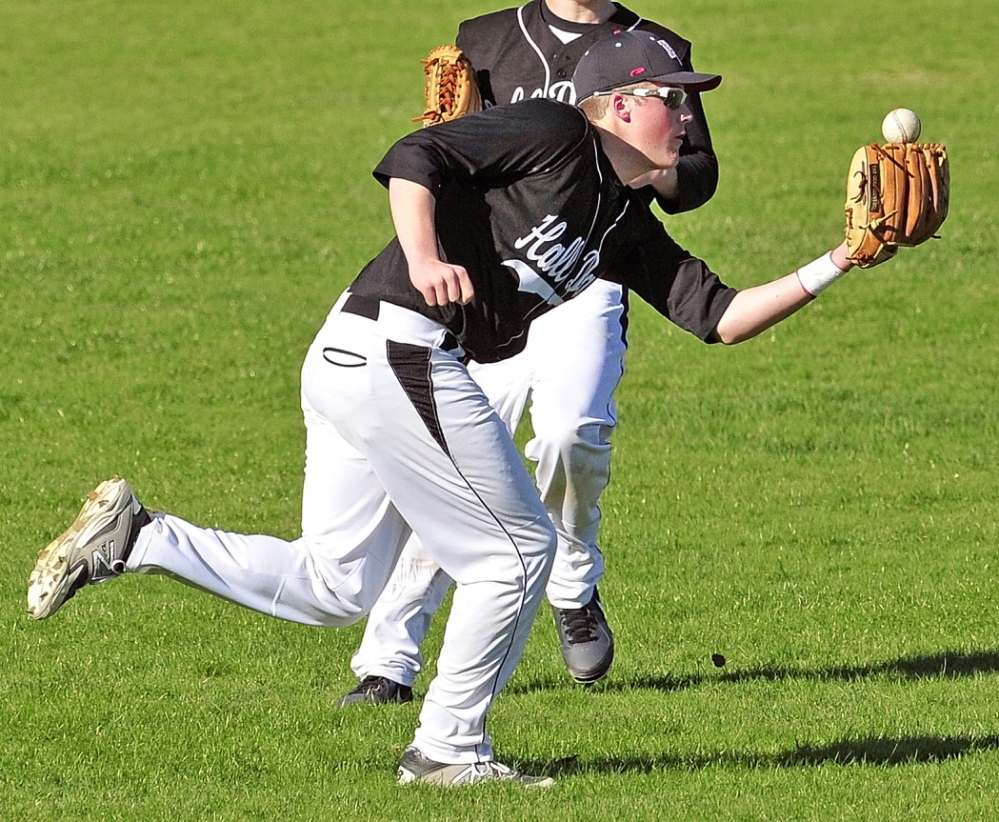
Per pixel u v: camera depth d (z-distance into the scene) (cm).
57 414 3794
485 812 1576
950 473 3312
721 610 2445
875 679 2108
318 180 6762
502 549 1620
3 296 5019
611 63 1586
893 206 1574
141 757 1772
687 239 5759
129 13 10600
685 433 3666
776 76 8575
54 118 7944
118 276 5303
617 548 2798
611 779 1692
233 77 8900
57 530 2883
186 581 1639
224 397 3988
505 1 10900
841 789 1662
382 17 10412
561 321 2156
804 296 1667
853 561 2709
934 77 8525
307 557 1691
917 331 4631
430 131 1504
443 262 1505
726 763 1761
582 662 2080
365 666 2034
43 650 2200
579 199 1545
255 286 5209
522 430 3784
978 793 1655
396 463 1592
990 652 2227
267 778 1706
